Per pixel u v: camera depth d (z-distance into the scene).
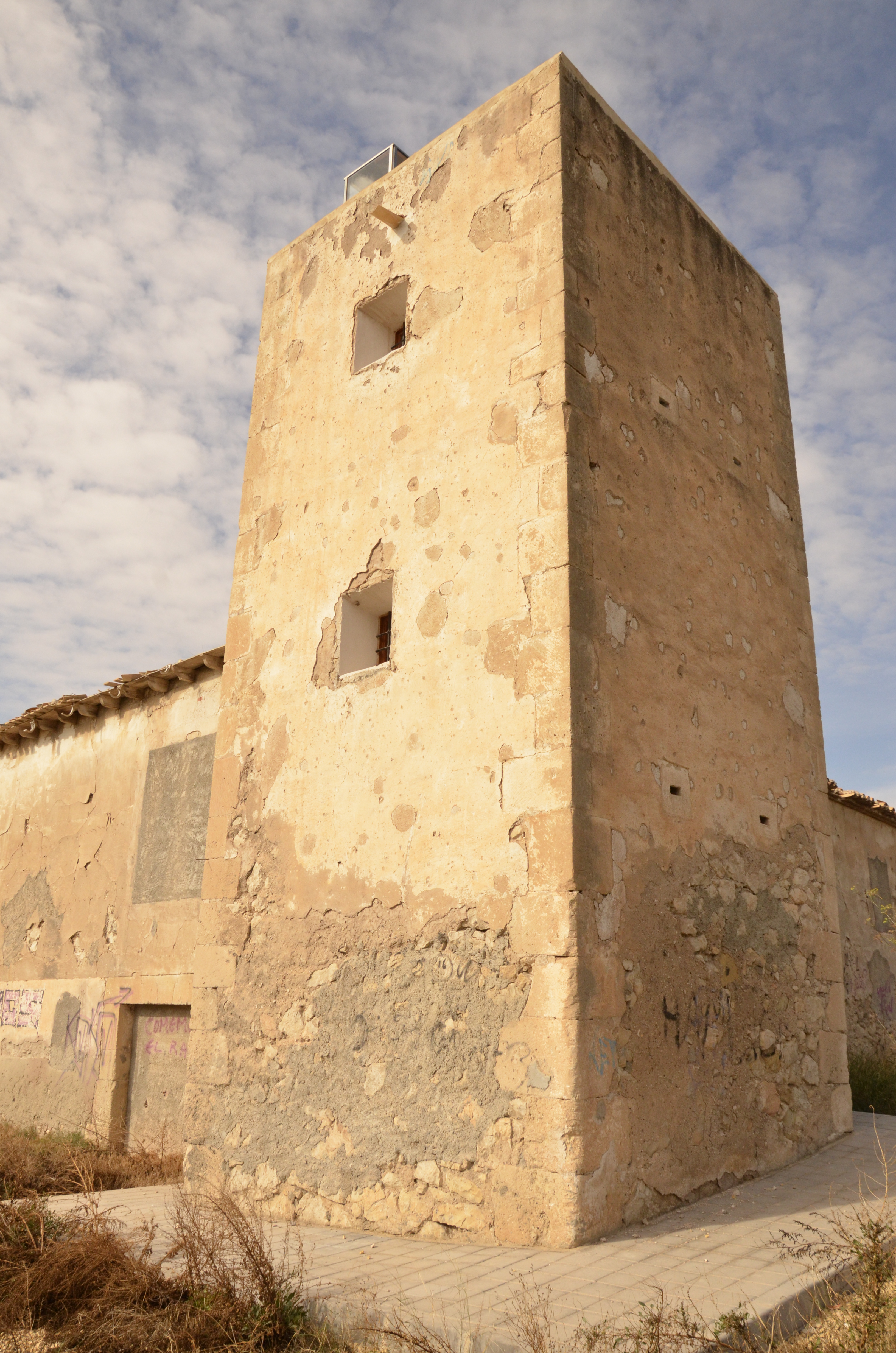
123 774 9.34
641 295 6.17
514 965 4.65
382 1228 4.83
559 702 4.83
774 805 6.32
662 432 6.05
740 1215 4.54
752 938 5.74
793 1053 5.86
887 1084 7.57
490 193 6.08
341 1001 5.43
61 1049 9.00
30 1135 8.25
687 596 5.92
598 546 5.23
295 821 6.07
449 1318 3.30
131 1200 5.76
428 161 6.60
